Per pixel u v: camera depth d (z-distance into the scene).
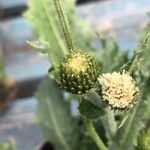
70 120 0.20
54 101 0.21
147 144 0.15
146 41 0.13
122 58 0.14
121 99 0.13
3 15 0.36
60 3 0.13
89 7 0.35
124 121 0.14
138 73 0.13
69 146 0.20
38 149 0.21
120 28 0.32
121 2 0.34
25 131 0.27
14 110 0.29
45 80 0.21
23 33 0.34
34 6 0.16
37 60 0.32
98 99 0.13
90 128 0.14
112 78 0.13
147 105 0.15
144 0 0.34
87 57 0.13
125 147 0.14
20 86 0.30
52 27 0.16
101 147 0.14
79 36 0.19
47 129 0.20
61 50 0.15
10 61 0.32
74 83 0.13
